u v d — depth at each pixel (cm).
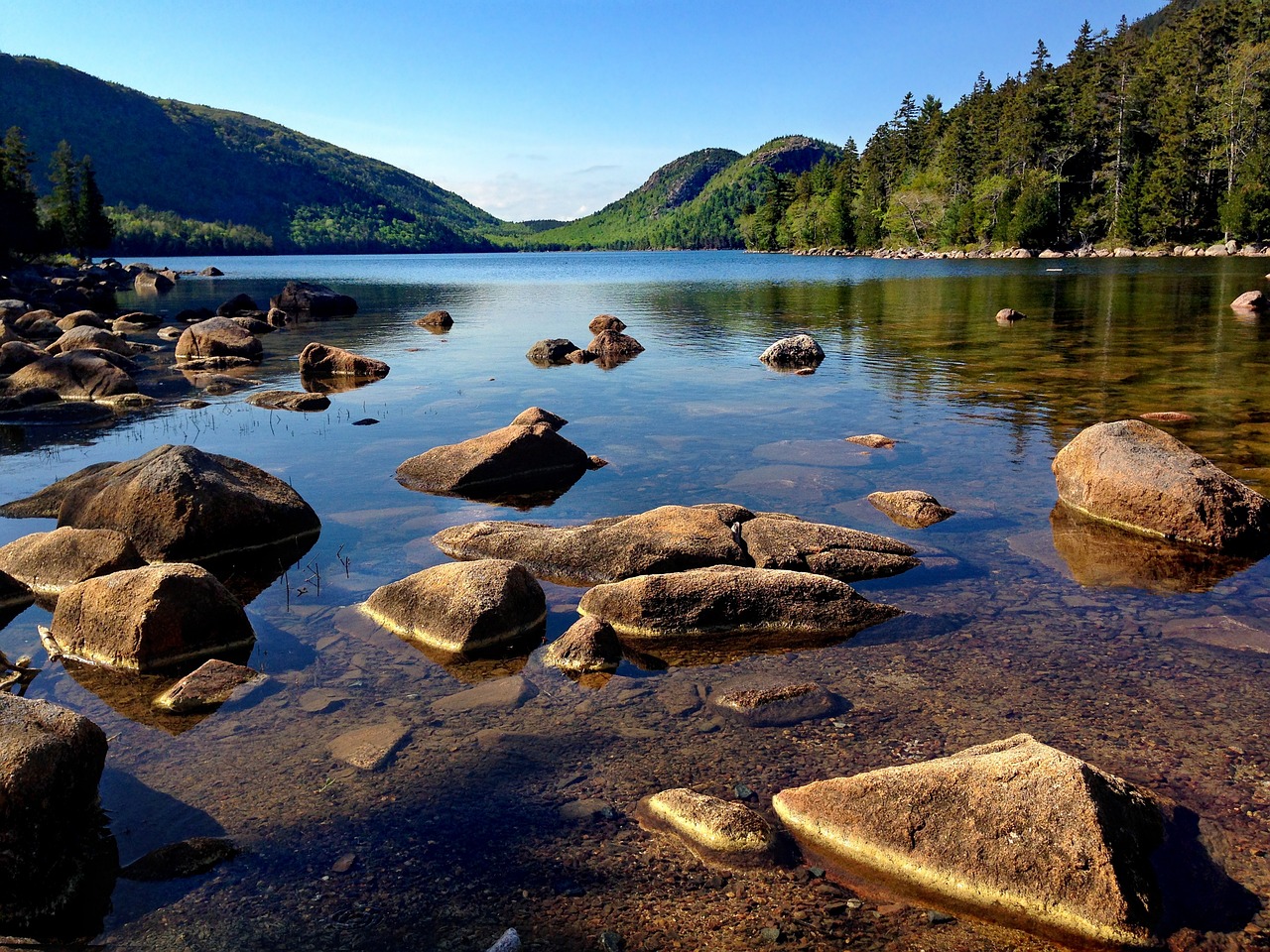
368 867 365
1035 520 818
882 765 431
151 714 498
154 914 340
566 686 526
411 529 820
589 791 415
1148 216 7712
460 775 430
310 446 1171
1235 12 8031
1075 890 333
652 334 2538
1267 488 850
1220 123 7475
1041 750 385
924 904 342
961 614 617
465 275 7894
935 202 10381
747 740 459
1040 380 1541
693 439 1159
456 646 576
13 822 362
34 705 411
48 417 1406
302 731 476
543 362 2003
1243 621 591
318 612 639
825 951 316
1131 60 8669
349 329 2911
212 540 756
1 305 3039
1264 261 5978
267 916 338
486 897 345
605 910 338
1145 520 779
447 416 1364
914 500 837
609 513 854
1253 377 1499
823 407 1368
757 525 733
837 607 608
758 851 369
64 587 679
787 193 14425
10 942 328
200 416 1412
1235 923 326
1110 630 584
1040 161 8838
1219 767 423
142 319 3148
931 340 2195
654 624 602
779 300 3834
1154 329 2259
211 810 405
